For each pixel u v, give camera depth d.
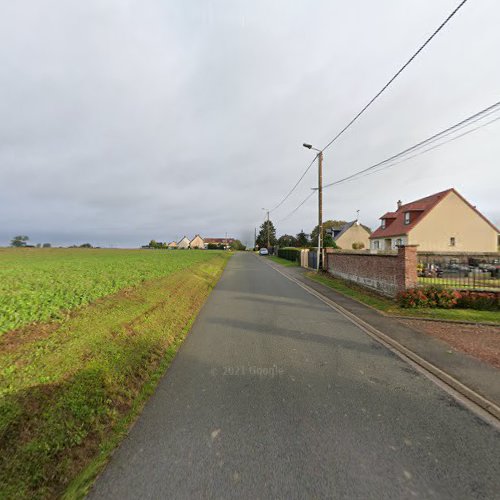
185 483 2.02
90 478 2.08
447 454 2.32
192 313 7.27
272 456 2.28
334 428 2.65
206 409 2.96
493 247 25.45
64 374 3.14
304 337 5.38
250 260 34.19
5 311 4.96
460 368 4.00
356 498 1.91
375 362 4.22
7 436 2.23
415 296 7.47
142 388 3.42
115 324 4.94
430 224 25.48
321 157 16.83
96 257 23.44
